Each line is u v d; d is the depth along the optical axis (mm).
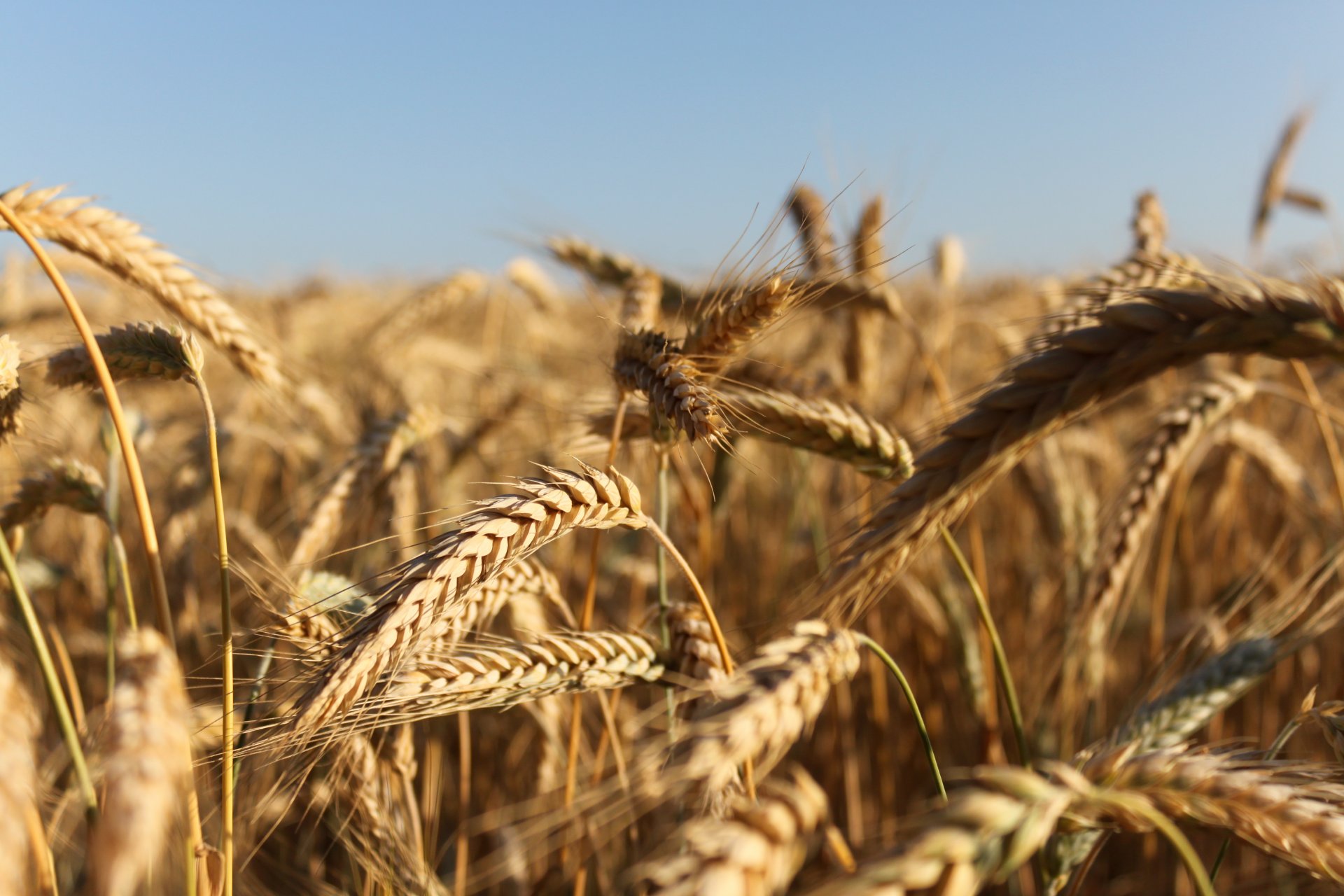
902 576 449
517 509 238
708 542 449
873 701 505
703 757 178
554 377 768
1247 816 198
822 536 522
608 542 606
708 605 260
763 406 314
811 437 314
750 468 298
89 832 227
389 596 234
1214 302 230
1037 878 408
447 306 838
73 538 561
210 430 259
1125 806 178
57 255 336
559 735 374
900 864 163
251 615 342
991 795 171
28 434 312
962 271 727
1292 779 208
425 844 341
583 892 336
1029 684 492
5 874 169
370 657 226
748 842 162
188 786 235
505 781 454
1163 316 233
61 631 516
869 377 496
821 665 199
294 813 354
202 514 553
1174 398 401
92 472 302
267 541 468
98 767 257
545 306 914
